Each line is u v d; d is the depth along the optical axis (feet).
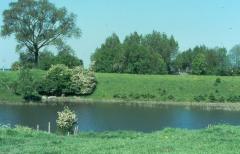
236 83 393.50
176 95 379.35
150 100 374.02
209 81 398.62
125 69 466.70
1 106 312.29
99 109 303.68
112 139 113.39
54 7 442.50
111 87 393.70
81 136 127.95
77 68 388.16
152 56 469.57
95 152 85.76
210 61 509.76
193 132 123.54
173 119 254.68
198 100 369.50
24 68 393.29
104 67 471.21
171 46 564.71
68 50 451.12
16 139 110.01
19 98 349.00
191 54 543.39
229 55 533.55
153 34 574.56
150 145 93.66
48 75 374.22
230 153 82.64
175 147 90.63
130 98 377.50
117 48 479.82
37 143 103.24
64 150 89.66
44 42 449.48
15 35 441.68
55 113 272.92
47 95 370.94
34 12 438.40
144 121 244.63
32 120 240.73
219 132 120.26
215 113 290.15
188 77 415.64
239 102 364.38
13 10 435.53
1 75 384.06
